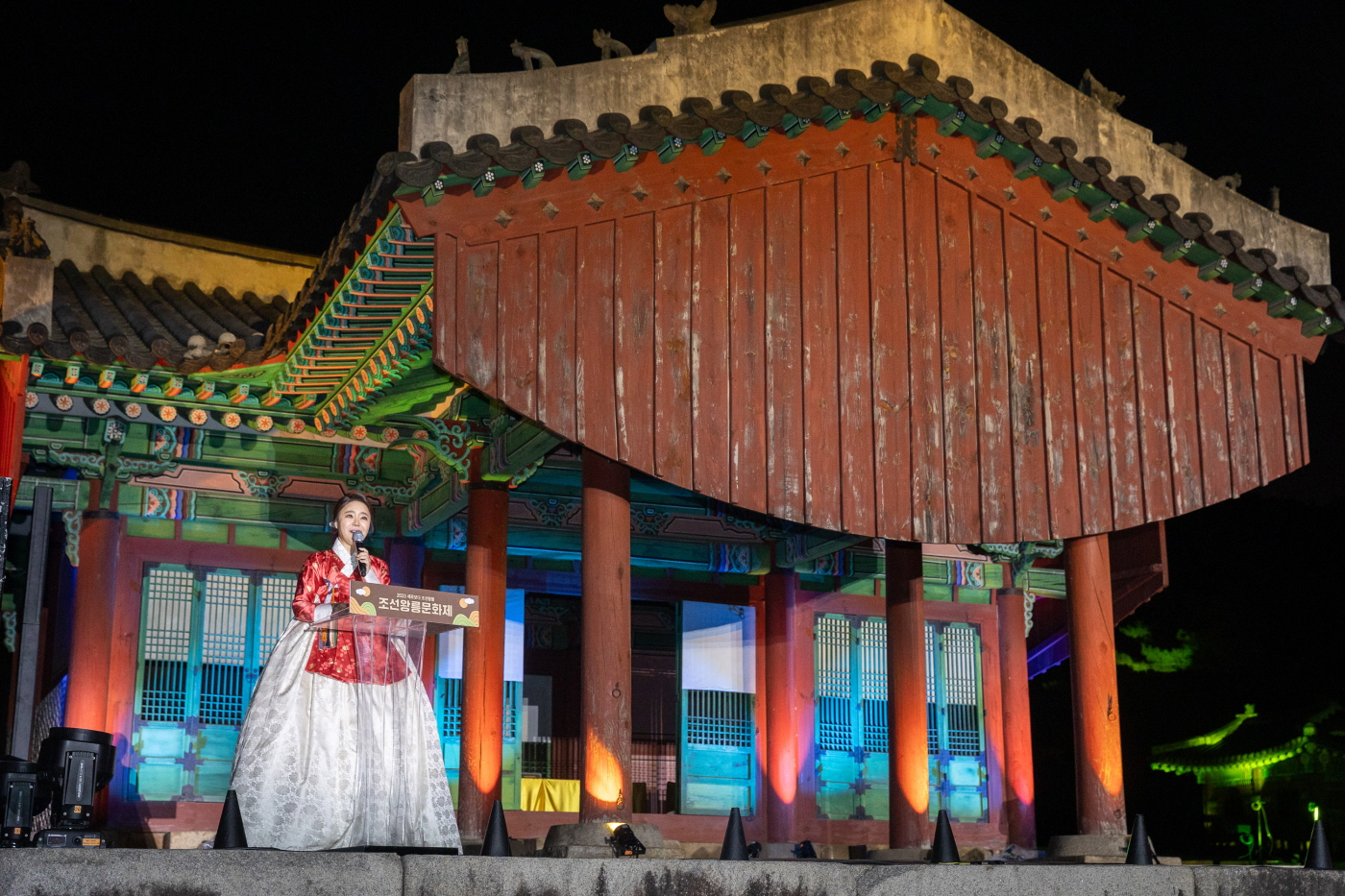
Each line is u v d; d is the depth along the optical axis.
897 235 11.36
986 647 18.30
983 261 11.66
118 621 14.22
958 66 11.48
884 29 11.22
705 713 16.75
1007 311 11.66
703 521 16.97
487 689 13.60
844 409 10.86
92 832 7.39
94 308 14.39
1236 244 12.09
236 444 14.76
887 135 11.40
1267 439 12.52
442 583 15.86
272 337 11.78
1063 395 11.73
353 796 7.43
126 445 14.31
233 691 14.59
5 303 11.16
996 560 17.77
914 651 13.95
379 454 15.29
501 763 13.68
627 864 7.51
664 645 20.23
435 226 9.38
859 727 17.34
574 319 9.88
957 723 17.91
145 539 14.50
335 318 10.73
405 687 7.82
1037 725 26.80
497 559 13.70
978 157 11.70
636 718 19.80
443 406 12.97
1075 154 11.59
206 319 15.06
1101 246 12.12
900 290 11.28
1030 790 17.75
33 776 7.43
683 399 10.23
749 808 16.66
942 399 11.27
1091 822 11.33
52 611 16.02
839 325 10.98
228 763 14.40
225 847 6.80
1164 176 12.33
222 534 14.84
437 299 9.36
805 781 16.89
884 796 17.23
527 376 9.63
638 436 9.98
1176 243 12.05
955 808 17.62
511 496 16.05
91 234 16.77
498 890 7.13
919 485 11.01
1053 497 11.51
